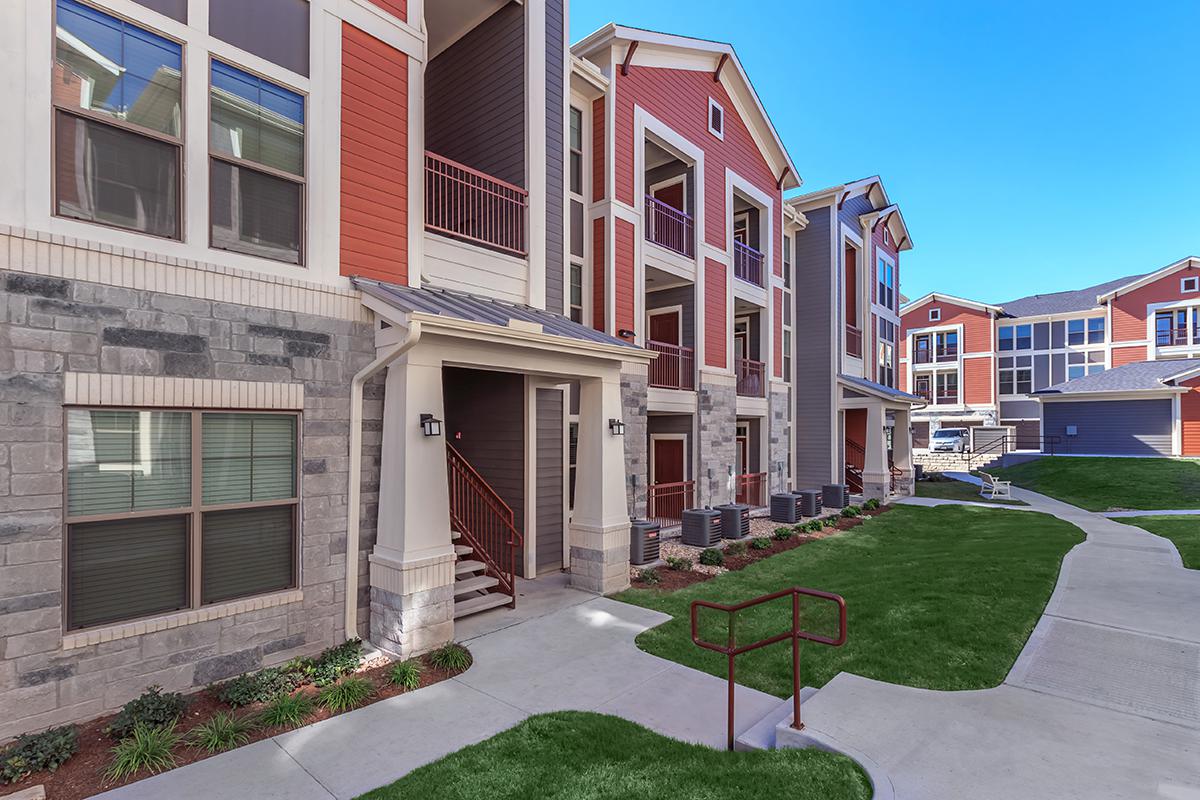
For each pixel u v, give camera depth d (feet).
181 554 16.15
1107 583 25.11
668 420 46.34
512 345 21.44
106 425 14.92
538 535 28.94
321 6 19.35
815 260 65.51
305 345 18.54
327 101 19.47
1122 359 106.52
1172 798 10.81
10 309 13.38
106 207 14.99
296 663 17.43
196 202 16.46
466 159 30.01
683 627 21.63
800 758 12.57
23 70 13.79
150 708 14.21
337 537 19.11
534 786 11.98
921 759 12.21
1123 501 54.24
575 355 24.16
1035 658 17.52
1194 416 74.18
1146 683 15.78
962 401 121.49
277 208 18.33
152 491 15.65
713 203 47.70
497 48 28.81
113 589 14.97
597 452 26.07
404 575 18.39
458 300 22.20
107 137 15.05
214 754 13.24
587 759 12.99
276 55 18.31
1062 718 13.96
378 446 20.18
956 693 15.38
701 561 31.53
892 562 31.48
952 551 33.32
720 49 45.68
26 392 13.55
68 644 13.97
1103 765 11.95
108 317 14.76
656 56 42.04
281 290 18.06
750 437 56.34
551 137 29.14
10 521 13.28
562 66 29.96
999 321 123.13
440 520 19.57
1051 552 31.09
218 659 16.44
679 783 11.94
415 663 17.97
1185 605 22.03
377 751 13.39
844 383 62.80
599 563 25.61
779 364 58.13
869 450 60.59
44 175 13.97
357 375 19.38
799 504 47.19
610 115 37.96
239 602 16.88
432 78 32.04
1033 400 119.65
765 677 17.38
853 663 17.67
